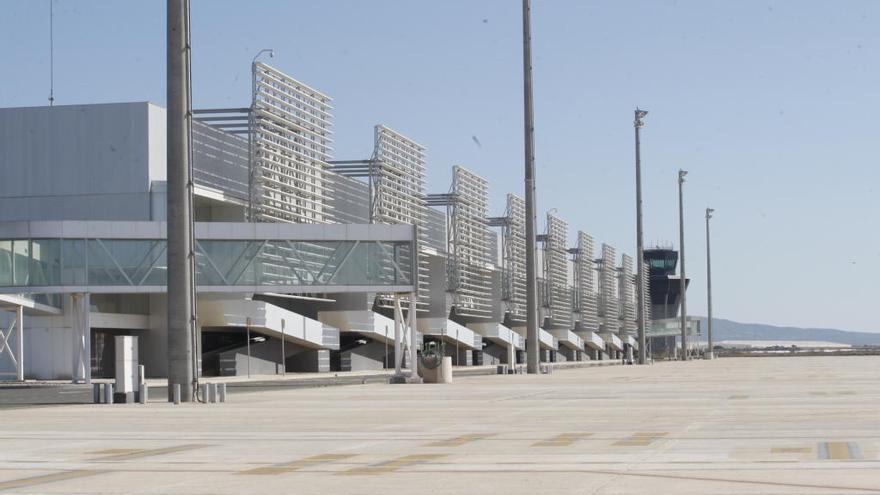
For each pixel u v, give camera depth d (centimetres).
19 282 5934
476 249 11594
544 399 3281
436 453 1630
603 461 1457
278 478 1340
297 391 4256
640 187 9588
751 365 8512
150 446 1819
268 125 7556
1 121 7025
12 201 6988
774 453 1522
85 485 1290
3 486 1294
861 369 6569
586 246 16075
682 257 12525
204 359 7412
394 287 5694
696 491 1141
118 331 7150
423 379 5256
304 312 8975
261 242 5872
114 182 6881
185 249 3491
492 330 11744
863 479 1209
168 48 3519
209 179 7088
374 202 9094
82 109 6938
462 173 11112
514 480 1272
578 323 15562
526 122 6281
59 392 4566
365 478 1327
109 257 6003
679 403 2917
